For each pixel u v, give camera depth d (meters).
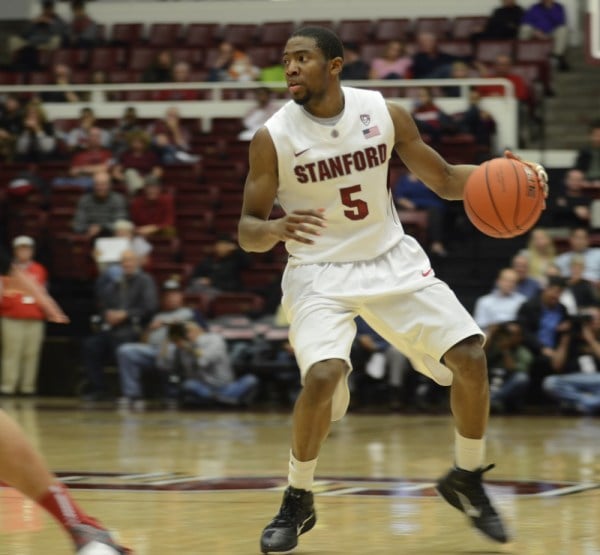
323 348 8.91
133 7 42.81
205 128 36.19
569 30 38.94
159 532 9.66
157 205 30.42
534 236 25.86
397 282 9.25
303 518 9.06
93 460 15.72
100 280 27.41
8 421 7.63
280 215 28.00
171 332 25.80
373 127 9.30
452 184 9.73
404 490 12.49
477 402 9.12
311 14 41.47
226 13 42.12
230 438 19.06
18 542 9.20
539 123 35.59
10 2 45.19
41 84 40.03
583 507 11.18
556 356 24.23
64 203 32.03
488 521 9.15
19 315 28.28
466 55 36.81
